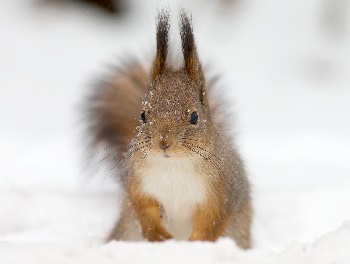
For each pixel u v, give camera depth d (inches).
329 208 468.8
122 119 437.4
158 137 341.1
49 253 267.4
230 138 408.8
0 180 558.3
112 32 882.1
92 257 264.5
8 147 655.8
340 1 911.0
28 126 714.8
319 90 814.5
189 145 348.8
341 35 904.9
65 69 816.3
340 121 747.4
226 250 268.8
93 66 816.3
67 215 469.1
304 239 443.2
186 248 272.8
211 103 430.3
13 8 905.5
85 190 522.3
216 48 863.1
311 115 759.7
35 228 457.7
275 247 428.1
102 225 457.4
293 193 493.0
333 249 272.8
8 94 773.9
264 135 704.4
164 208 370.9
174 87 362.6
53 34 871.7
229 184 377.1
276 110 768.3
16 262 259.6
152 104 357.1
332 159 628.4
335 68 855.1
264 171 578.6
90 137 464.8
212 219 368.5
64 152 642.2
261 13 922.1
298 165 601.3
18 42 855.7
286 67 850.1
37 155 635.5
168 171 359.3
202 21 896.9
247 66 840.9
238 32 892.0
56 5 904.9
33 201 480.4
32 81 798.5
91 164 534.0
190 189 362.9
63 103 762.2
